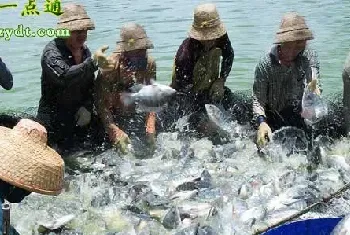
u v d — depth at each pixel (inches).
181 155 244.7
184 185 214.2
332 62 381.1
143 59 256.4
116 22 493.7
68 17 238.1
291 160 241.9
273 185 212.4
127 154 248.4
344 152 249.1
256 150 251.1
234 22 499.2
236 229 180.9
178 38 436.8
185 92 278.1
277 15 522.3
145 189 212.8
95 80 254.8
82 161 244.8
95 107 260.2
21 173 124.1
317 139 256.5
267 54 257.9
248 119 279.6
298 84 260.1
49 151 131.0
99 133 263.3
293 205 194.7
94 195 211.8
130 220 192.9
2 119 273.7
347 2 579.8
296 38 243.6
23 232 186.2
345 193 202.5
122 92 254.8
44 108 256.1
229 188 213.5
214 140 266.2
